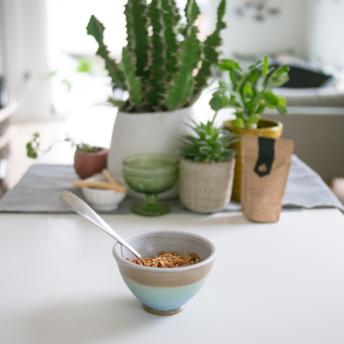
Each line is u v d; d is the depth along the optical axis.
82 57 6.09
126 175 1.09
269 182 1.04
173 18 1.10
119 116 1.19
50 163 1.45
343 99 2.97
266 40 6.32
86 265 0.87
